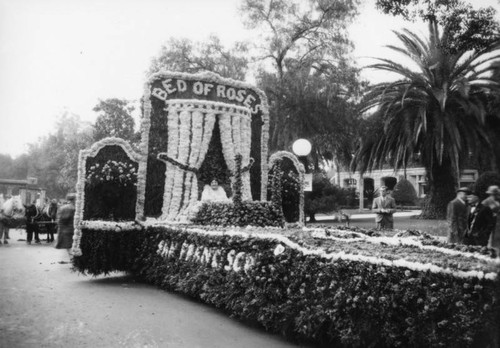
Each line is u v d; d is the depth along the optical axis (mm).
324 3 24281
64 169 42562
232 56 25359
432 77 17594
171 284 8398
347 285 4918
